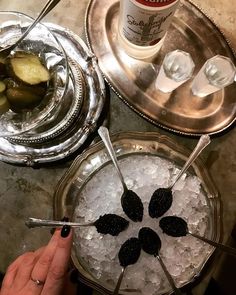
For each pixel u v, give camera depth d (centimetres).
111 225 36
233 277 42
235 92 42
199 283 42
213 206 40
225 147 43
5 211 43
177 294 36
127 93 42
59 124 41
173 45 43
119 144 41
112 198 38
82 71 42
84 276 38
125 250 36
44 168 43
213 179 43
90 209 38
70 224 36
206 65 39
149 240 36
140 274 38
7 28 40
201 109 42
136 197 36
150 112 42
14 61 36
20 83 36
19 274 38
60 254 35
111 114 43
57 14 44
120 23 39
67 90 40
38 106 38
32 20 39
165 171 39
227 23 44
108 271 38
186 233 37
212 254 41
